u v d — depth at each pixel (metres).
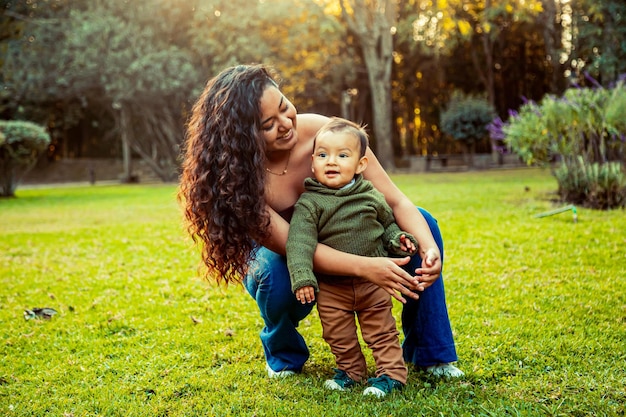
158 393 2.64
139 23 21.28
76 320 3.87
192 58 21.50
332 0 23.95
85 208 12.30
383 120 23.77
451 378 2.66
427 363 2.74
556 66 22.56
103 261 5.95
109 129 29.67
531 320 3.44
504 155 25.47
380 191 2.71
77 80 21.23
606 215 7.28
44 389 2.75
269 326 2.81
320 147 2.55
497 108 28.62
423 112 29.81
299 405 2.41
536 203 8.93
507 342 3.08
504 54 27.88
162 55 20.30
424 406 2.32
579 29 19.09
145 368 2.97
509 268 4.74
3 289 4.83
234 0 20.50
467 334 3.24
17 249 6.91
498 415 2.23
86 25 19.92
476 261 5.06
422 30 23.31
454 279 4.47
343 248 2.48
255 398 2.51
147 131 23.78
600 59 17.98
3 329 3.73
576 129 8.81
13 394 2.71
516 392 2.49
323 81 24.00
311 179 2.58
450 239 6.12
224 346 3.27
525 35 26.72
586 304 3.72
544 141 9.12
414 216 2.65
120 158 32.66
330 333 2.59
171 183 23.14
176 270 5.38
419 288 2.39
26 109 23.62
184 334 3.49
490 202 9.38
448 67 28.34
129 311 4.03
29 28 20.31
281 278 2.61
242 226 2.46
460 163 27.22
